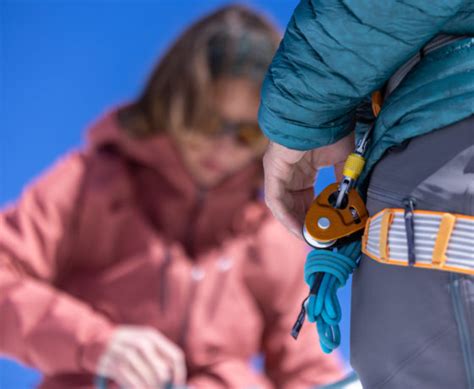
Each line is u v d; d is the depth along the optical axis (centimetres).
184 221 415
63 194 413
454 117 156
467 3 161
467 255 149
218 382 384
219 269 407
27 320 392
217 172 419
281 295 414
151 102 422
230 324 399
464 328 148
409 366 154
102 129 427
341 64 162
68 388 386
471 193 151
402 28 156
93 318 392
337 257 172
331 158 188
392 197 160
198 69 418
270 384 413
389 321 157
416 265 153
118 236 410
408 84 165
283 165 183
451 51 162
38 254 406
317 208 174
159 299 395
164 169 420
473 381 148
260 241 416
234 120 418
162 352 377
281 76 168
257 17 435
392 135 164
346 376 203
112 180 415
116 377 374
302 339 414
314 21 161
